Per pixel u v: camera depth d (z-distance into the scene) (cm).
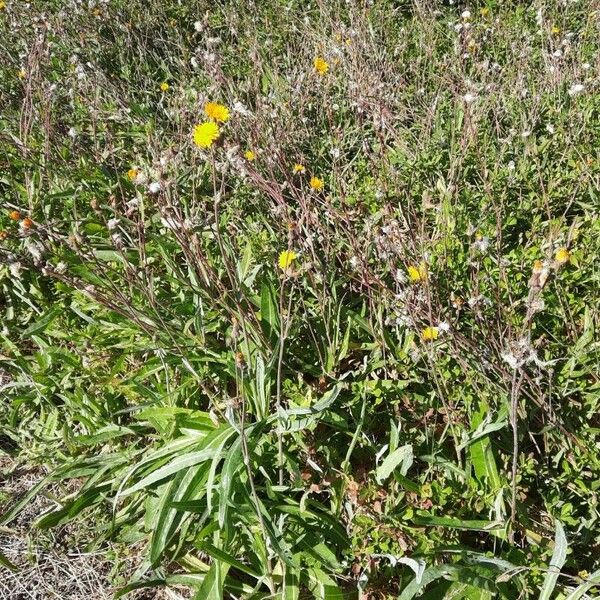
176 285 94
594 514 64
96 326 91
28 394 88
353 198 105
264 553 65
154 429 81
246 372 79
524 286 86
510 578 60
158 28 179
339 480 70
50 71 154
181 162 114
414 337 80
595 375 74
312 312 86
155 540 66
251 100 142
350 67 137
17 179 123
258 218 107
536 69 143
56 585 72
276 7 182
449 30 167
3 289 104
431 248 90
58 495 80
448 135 124
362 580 63
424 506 65
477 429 67
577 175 106
